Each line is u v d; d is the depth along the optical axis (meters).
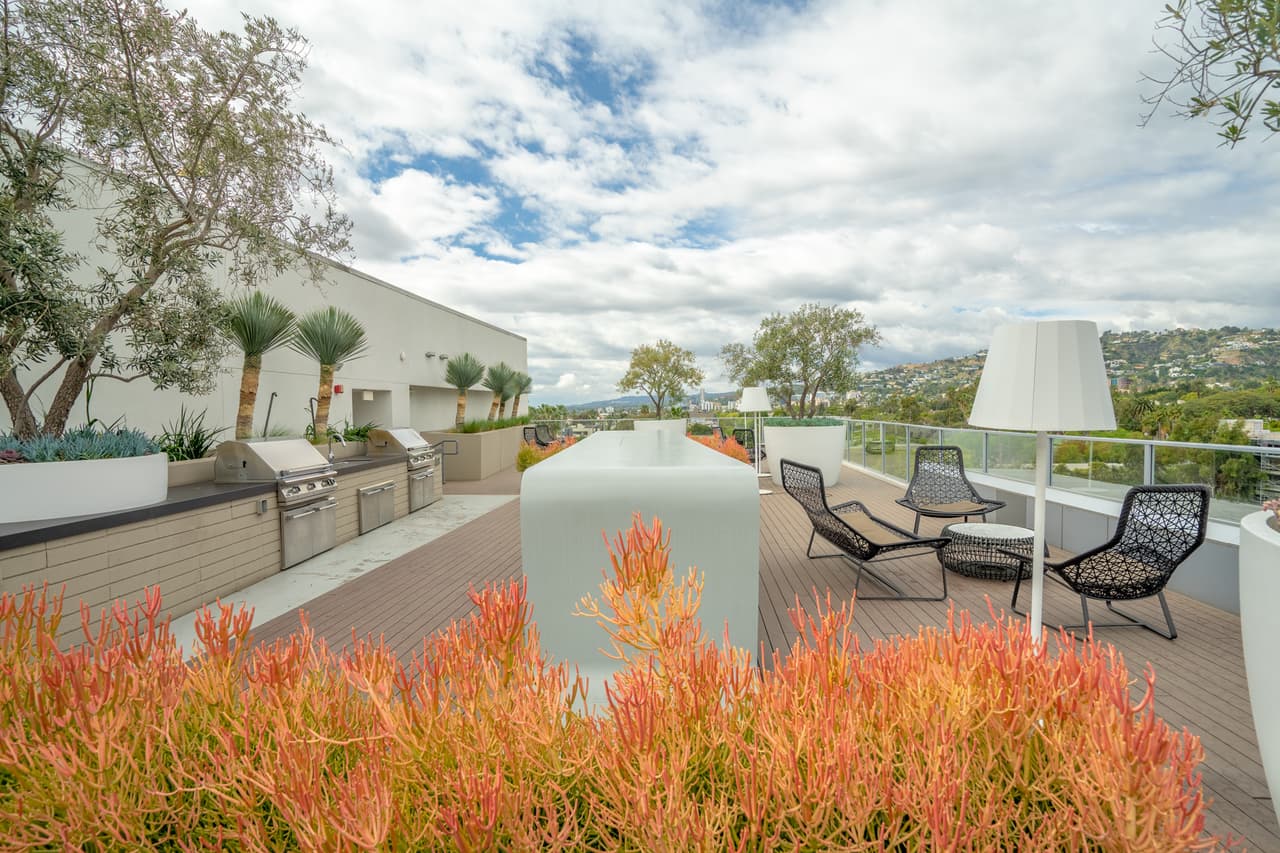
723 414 16.59
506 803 0.94
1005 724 1.07
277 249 5.77
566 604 2.59
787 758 0.98
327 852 0.84
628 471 2.60
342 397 11.88
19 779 1.03
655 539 1.32
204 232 5.28
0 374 4.00
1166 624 3.46
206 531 4.39
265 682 1.24
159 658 1.28
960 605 3.99
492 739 1.09
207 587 4.39
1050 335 2.37
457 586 4.65
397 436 8.18
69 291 4.32
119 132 4.52
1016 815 0.96
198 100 4.96
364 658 1.30
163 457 4.23
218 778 1.07
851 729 1.02
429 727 1.08
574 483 2.60
